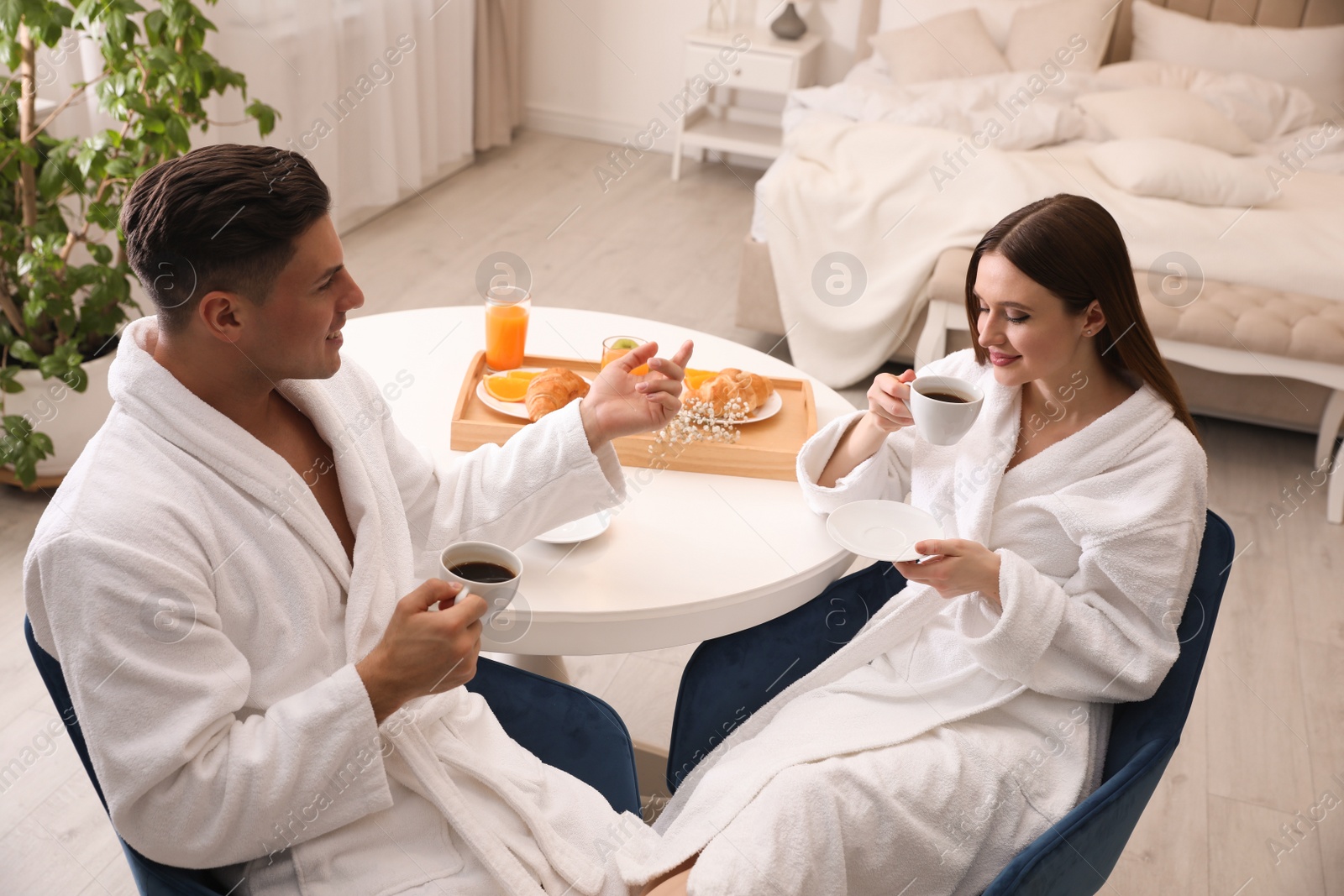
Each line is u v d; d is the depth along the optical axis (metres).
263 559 1.00
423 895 1.00
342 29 3.78
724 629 1.32
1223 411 2.94
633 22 5.02
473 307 1.98
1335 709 2.09
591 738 1.27
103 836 1.61
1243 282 2.84
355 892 0.99
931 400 1.26
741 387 1.59
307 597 1.01
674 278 3.82
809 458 1.47
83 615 0.86
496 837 1.05
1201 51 3.84
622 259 3.94
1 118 2.19
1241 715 2.05
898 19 4.17
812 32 4.88
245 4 3.28
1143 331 1.25
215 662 0.93
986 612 1.30
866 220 3.04
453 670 0.99
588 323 1.96
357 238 3.91
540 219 4.25
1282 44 3.78
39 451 2.15
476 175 4.68
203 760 0.91
